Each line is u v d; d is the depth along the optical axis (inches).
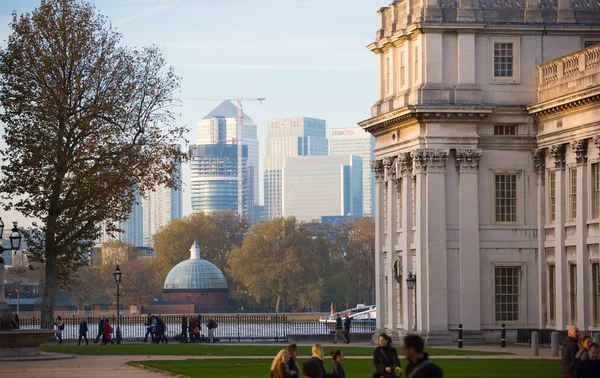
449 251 4409.5
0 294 3437.5
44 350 3946.9
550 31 4478.3
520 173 4458.7
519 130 4456.2
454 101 4397.1
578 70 4178.2
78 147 4308.6
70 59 4298.7
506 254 4451.3
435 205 4384.8
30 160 4210.1
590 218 4082.2
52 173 4261.8
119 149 4384.8
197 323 5413.4
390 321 4717.0
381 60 4854.8
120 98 4379.9
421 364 1343.5
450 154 4421.8
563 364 1985.7
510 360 3270.2
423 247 4397.1
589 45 4505.4
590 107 4050.2
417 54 4493.1
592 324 4057.6
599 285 4028.1
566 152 4261.8
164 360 3289.9
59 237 4362.7
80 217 4367.6
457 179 4426.7
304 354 3715.6
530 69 4471.0
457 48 4421.8
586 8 4527.6
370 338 5152.6
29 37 4293.8
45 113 4252.0
